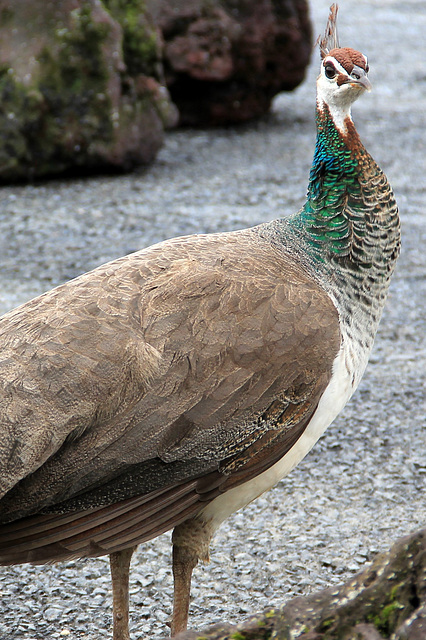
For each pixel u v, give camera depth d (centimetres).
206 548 776
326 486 1109
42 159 2217
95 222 1970
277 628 539
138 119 2303
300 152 2509
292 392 757
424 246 1892
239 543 996
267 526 1028
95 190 2181
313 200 847
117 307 731
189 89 2723
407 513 1049
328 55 855
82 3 2186
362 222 823
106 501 712
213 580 934
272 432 754
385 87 3178
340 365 781
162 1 2627
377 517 1042
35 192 2167
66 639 841
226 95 2742
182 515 735
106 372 702
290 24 2766
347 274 820
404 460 1164
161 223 1961
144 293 743
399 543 532
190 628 855
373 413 1284
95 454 701
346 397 805
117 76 2228
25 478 693
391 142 2566
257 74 2759
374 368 1419
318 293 792
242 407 737
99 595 913
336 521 1036
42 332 713
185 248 803
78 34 2178
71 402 693
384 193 840
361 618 520
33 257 1783
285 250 827
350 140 835
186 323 734
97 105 2216
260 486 785
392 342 1506
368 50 3641
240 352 739
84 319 720
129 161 2306
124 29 2292
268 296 766
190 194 2152
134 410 707
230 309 748
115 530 717
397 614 512
